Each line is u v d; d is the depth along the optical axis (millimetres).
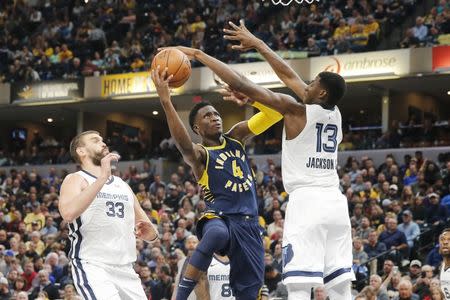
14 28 32062
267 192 19344
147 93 27094
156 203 20922
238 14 28062
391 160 20422
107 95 27828
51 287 15250
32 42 31328
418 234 15977
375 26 24656
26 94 29234
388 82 24703
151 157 28188
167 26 29484
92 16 31422
